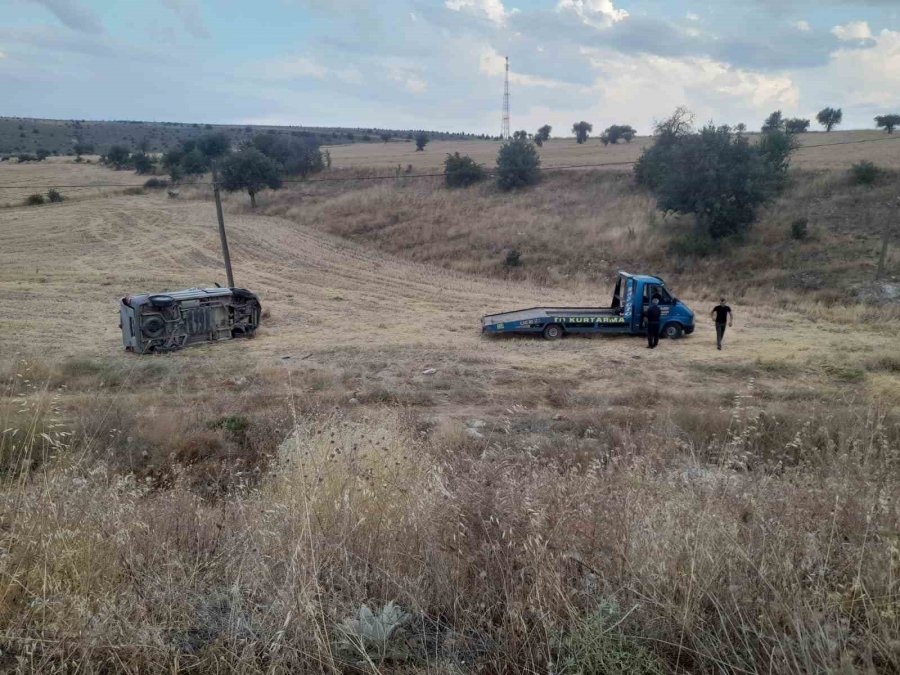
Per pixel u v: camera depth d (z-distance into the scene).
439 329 25.88
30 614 3.24
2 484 4.80
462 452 8.63
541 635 3.12
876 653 2.84
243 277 38.84
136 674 2.90
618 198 50.31
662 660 3.02
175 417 12.34
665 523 3.81
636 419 12.52
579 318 23.19
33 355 20.72
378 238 49.88
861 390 15.95
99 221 60.06
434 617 3.55
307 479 5.01
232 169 65.69
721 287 32.66
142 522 4.30
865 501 4.20
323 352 21.66
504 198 56.06
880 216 36.41
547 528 3.85
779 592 3.18
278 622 3.14
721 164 35.91
